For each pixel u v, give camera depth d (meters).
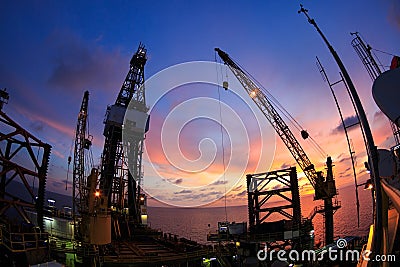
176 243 48.19
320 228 157.00
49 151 39.53
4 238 27.27
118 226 55.41
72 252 34.94
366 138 6.95
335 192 61.34
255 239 47.44
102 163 64.88
